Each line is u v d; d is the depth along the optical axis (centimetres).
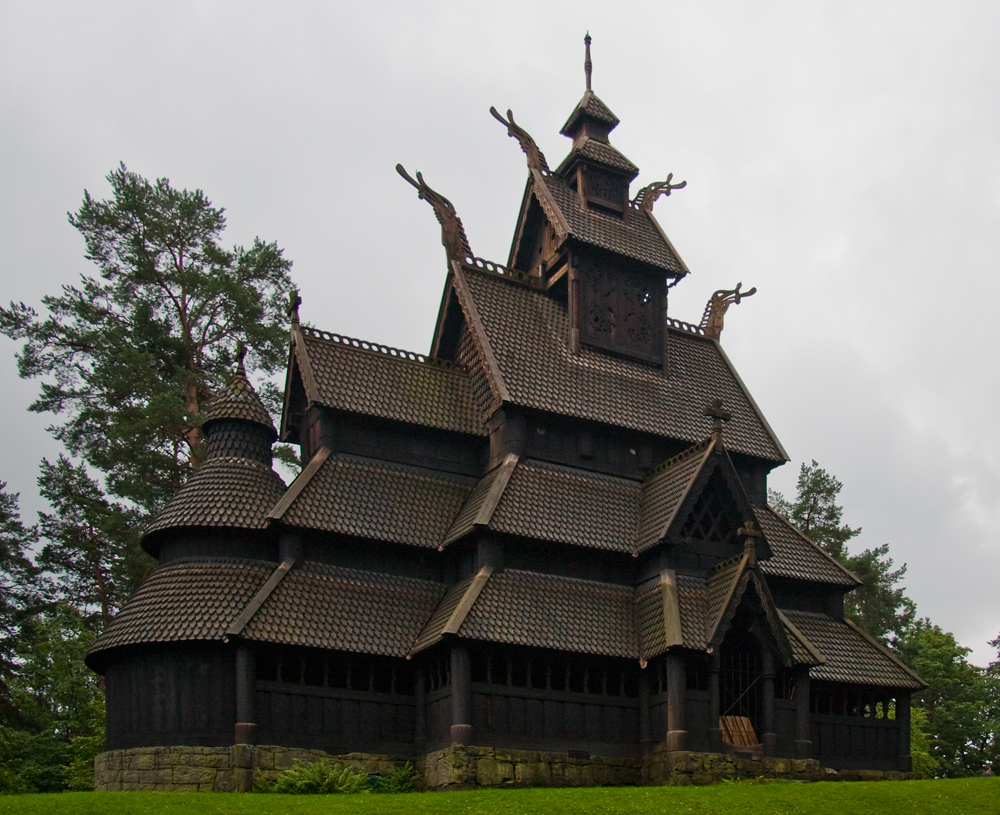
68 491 6569
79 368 6419
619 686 4378
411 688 4288
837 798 3425
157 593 4150
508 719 4103
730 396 5466
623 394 5059
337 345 4831
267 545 4341
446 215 5219
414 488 4644
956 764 7738
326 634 4097
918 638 8375
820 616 5038
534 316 5106
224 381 6356
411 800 3234
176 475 6231
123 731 4006
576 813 3086
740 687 4400
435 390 4900
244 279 6712
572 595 4409
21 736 5716
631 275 5334
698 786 3631
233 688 3981
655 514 4600
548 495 4594
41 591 6500
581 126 5616
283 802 3162
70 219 6481
